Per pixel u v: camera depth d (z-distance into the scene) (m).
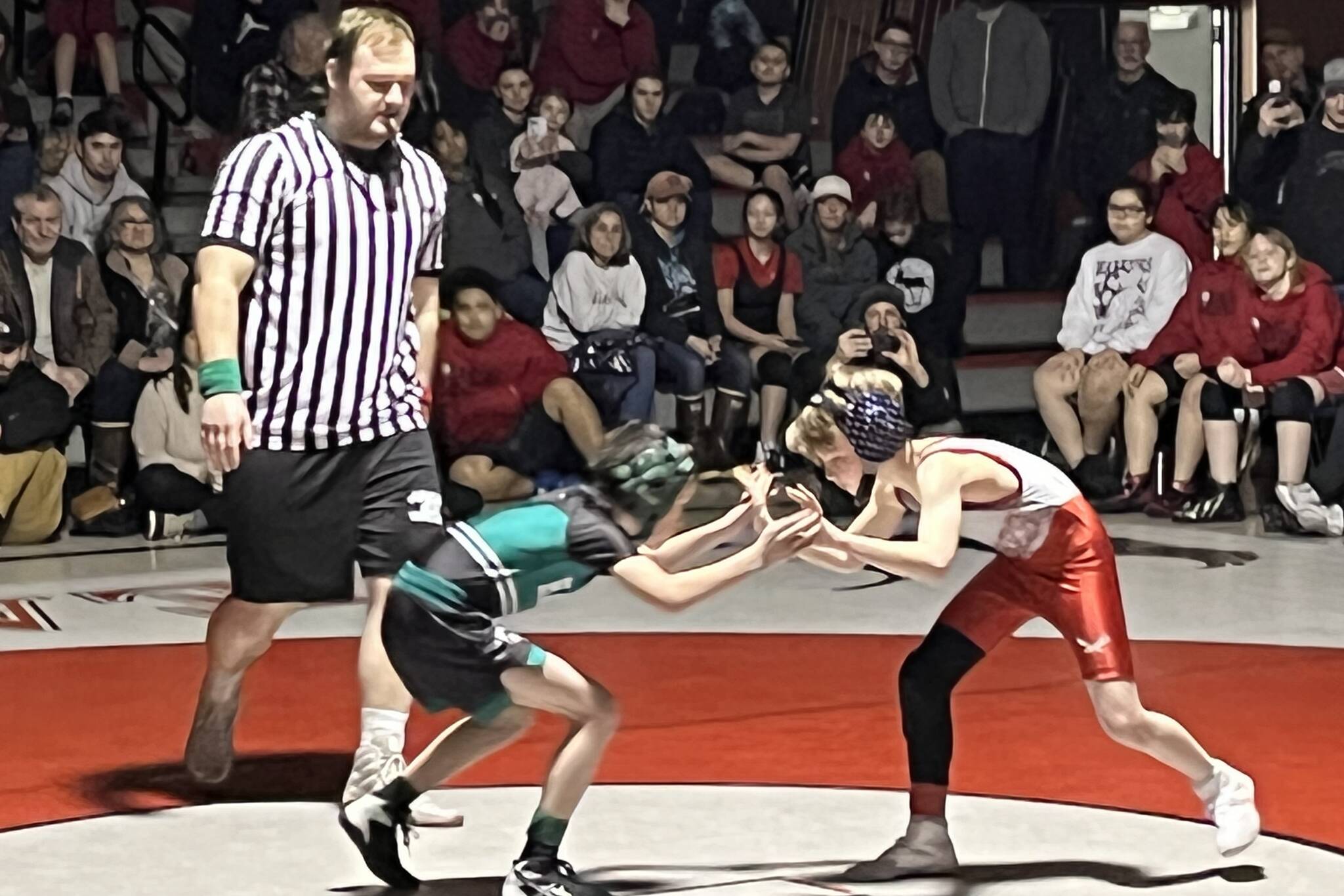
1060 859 4.47
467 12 11.67
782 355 11.09
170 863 4.47
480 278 10.46
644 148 11.27
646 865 4.42
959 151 12.02
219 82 11.30
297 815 4.95
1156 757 4.32
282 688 6.62
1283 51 12.23
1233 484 10.61
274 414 4.83
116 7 11.40
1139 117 11.97
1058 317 12.38
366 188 4.84
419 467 4.94
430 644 3.97
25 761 5.54
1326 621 7.86
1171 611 8.11
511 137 11.21
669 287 11.05
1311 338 10.34
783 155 11.95
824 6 13.23
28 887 4.27
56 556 9.61
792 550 4.00
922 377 10.90
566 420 10.55
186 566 9.30
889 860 4.33
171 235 11.70
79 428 10.91
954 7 13.33
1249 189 11.52
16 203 9.98
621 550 3.95
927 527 4.14
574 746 3.99
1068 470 11.20
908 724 4.39
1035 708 6.25
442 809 4.89
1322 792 5.12
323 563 4.89
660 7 13.10
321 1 11.34
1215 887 4.21
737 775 5.37
